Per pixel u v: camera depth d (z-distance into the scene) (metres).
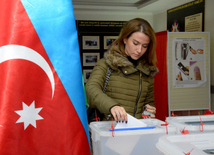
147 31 1.30
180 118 1.18
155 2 4.90
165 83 3.92
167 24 5.57
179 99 3.87
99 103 1.13
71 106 0.63
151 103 1.56
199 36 3.80
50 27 0.62
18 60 0.59
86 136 0.66
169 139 0.78
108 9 5.65
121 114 0.99
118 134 0.89
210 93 3.92
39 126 0.61
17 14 0.59
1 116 0.57
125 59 1.38
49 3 0.63
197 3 4.46
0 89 0.58
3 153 0.56
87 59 6.12
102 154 0.89
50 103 0.62
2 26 0.59
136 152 0.91
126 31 1.35
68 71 0.63
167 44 3.78
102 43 6.11
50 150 0.61
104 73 1.39
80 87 0.65
